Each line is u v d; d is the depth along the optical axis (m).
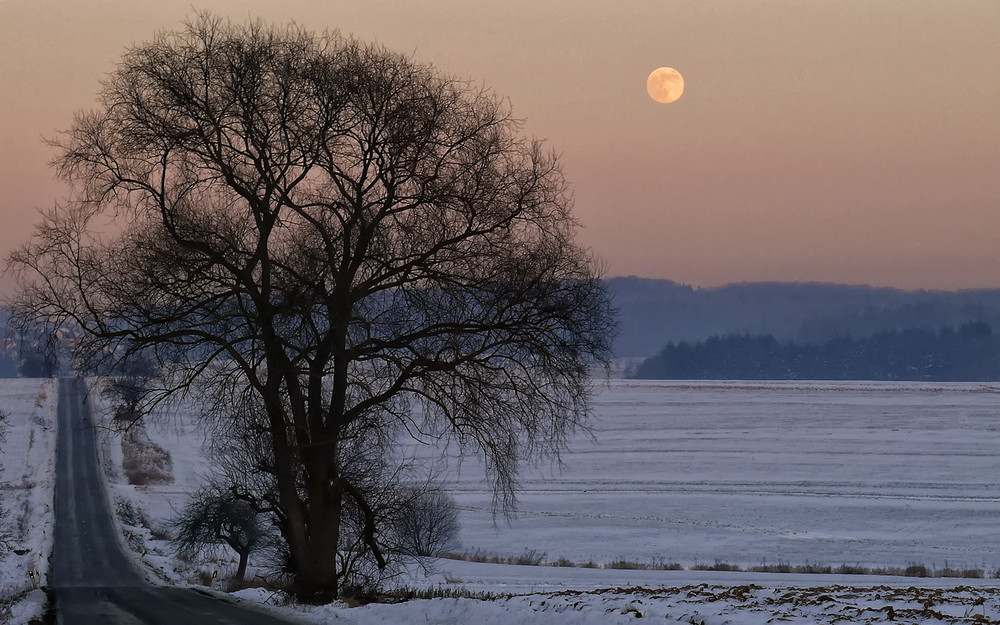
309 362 47.16
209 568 118.50
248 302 47.19
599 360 45.62
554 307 44.16
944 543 129.50
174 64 43.41
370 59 44.19
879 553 122.75
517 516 153.62
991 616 28.58
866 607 31.58
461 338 45.50
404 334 46.59
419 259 44.28
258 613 39.97
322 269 45.81
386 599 46.91
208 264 43.94
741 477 198.25
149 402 48.91
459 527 136.25
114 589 65.00
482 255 44.72
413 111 43.59
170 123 43.19
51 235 43.62
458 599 38.19
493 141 44.91
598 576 97.81
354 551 55.91
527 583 89.06
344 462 53.84
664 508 160.00
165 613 40.22
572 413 45.66
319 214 47.31
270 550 99.12
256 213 44.94
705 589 45.53
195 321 45.16
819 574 102.62
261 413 51.00
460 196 43.72
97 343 44.22
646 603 34.97
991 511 152.75
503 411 45.69
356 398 51.25
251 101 42.91
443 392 46.34
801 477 197.62
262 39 43.97
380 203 45.03
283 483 47.28
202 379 50.16
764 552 124.12
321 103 43.16
